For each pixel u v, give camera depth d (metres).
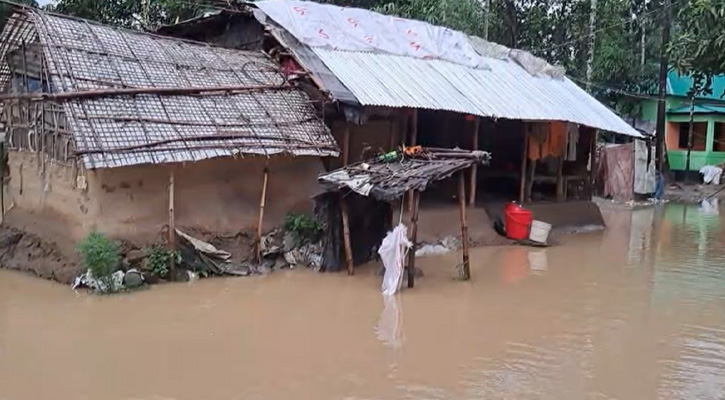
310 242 11.41
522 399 5.89
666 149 27.56
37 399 5.73
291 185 11.66
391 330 7.89
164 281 9.91
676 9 23.28
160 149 9.73
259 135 10.91
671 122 28.05
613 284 10.44
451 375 6.46
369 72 13.10
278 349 7.14
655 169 23.91
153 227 10.09
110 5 20.69
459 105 13.16
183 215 10.45
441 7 21.34
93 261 9.18
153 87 10.63
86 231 9.68
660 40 24.33
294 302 9.05
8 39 11.27
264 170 11.18
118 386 6.04
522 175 15.52
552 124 16.11
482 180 17.03
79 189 9.82
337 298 9.30
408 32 15.77
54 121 10.32
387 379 6.33
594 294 9.78
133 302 8.81
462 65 15.64
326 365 6.68
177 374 6.36
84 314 8.23
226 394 5.91
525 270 11.39
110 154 9.27
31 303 8.66
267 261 11.01
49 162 10.57
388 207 11.45
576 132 17.02
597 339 7.66
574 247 13.77
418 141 15.34
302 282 10.16
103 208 9.64
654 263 12.16
